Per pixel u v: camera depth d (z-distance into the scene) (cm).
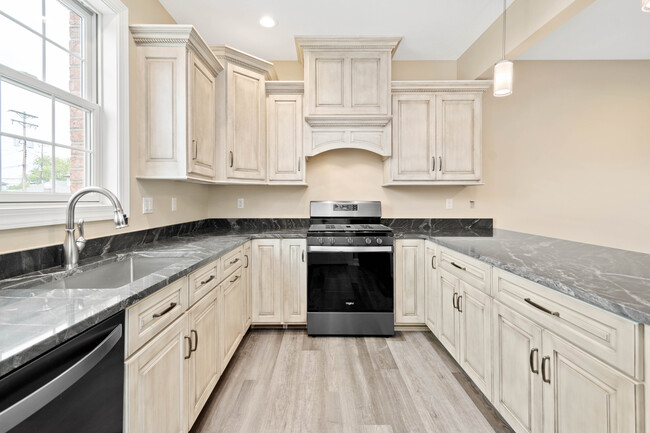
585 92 310
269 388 183
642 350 80
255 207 318
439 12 237
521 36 217
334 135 280
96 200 169
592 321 94
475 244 198
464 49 295
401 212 318
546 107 311
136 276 164
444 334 217
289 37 272
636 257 150
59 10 150
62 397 68
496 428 151
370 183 319
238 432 149
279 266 262
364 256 256
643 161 311
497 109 311
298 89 280
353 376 196
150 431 106
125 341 93
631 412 82
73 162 157
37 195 132
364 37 264
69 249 130
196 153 204
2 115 120
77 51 163
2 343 60
